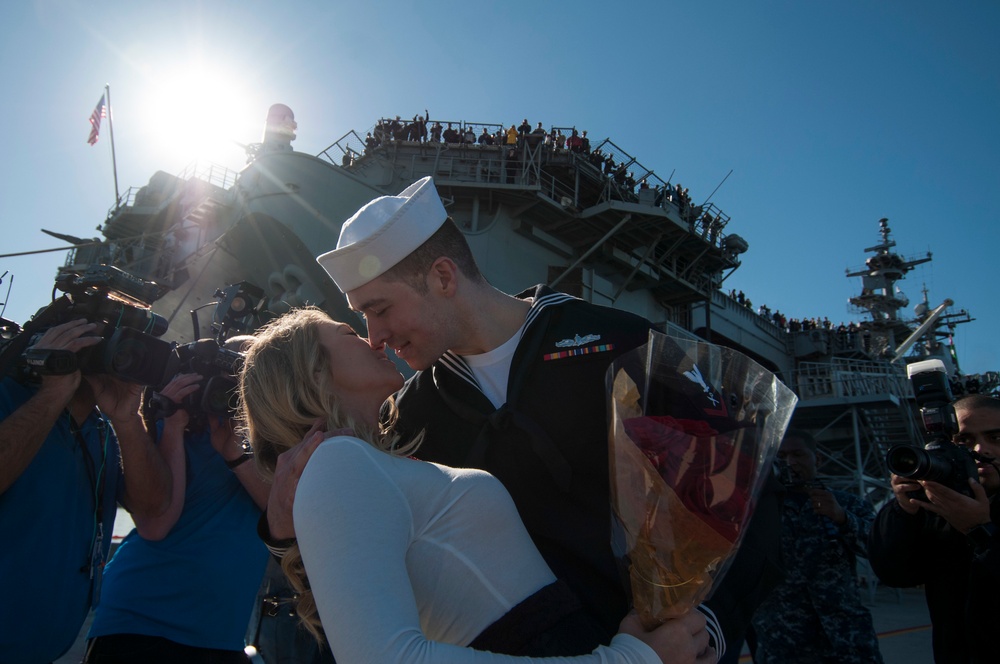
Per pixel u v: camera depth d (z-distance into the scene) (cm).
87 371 209
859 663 356
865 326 2852
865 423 1812
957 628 258
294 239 1500
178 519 244
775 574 153
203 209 1814
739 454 120
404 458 121
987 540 228
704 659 116
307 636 298
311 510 104
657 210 1684
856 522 373
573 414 165
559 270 1820
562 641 112
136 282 229
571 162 1739
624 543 120
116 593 235
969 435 277
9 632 195
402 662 90
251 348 156
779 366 2709
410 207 158
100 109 1588
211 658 236
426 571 112
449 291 165
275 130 1694
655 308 2170
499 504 121
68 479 219
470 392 177
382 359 158
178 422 251
